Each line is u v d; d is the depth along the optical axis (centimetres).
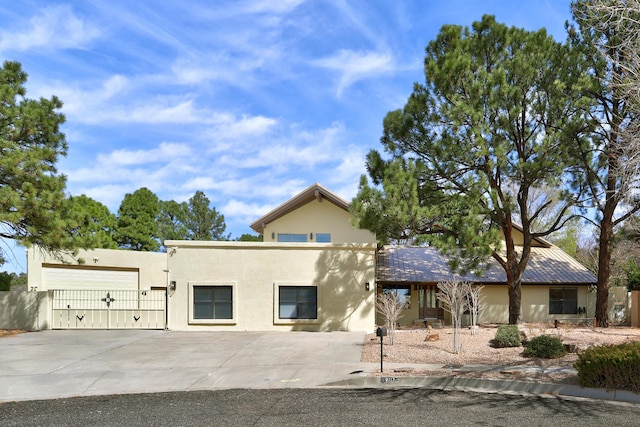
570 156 1888
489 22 1989
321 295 2017
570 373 1086
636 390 909
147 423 801
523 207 2119
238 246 2028
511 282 2120
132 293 2652
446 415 820
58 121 1955
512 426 756
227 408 890
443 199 1981
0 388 1084
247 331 1970
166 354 1459
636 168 1125
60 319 2044
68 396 1020
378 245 2486
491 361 1258
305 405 902
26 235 1819
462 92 1939
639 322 2175
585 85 1802
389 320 1678
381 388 1046
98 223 4038
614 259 3303
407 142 2006
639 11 1093
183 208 5147
